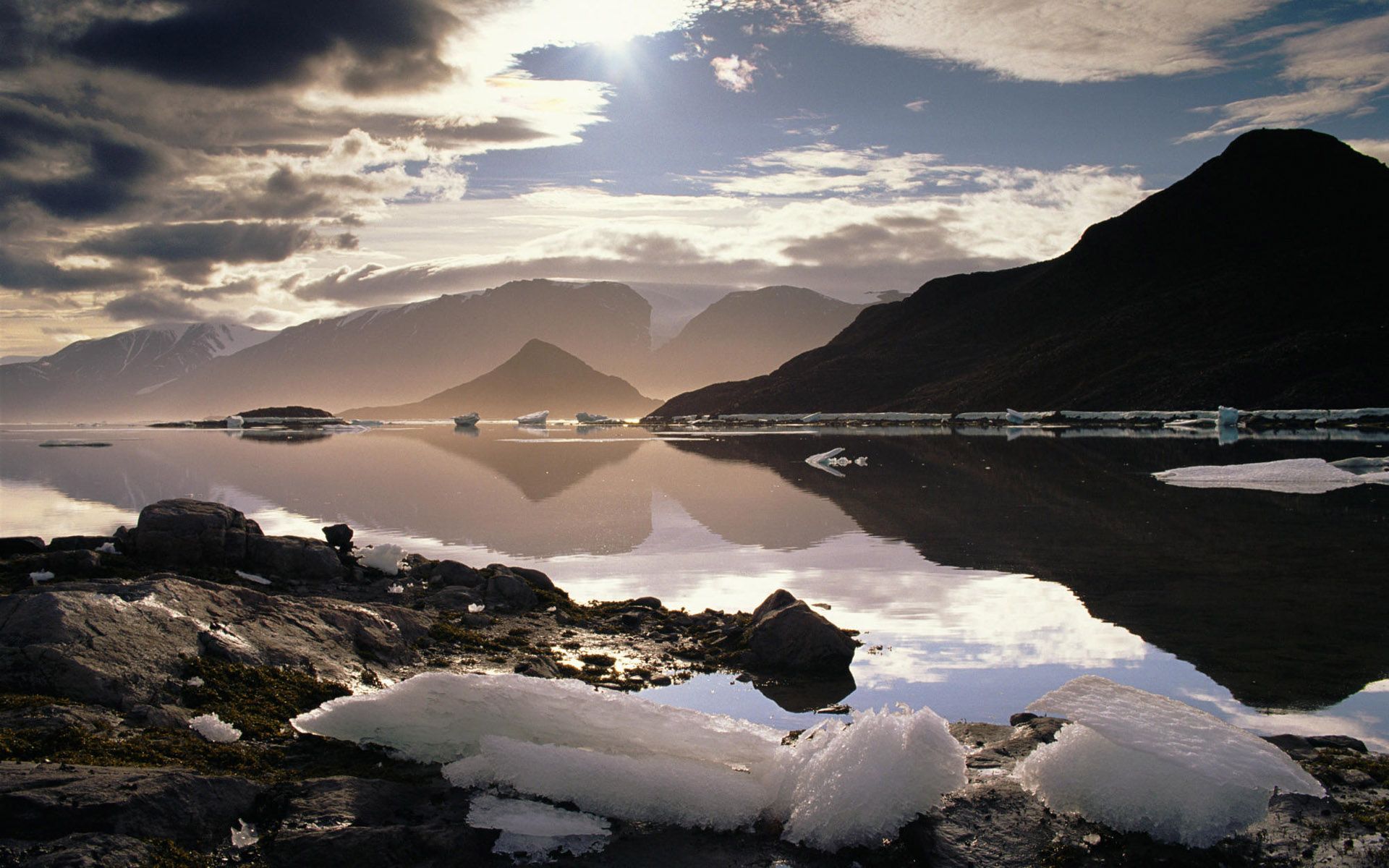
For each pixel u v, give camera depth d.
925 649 10.97
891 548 18.17
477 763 6.49
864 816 5.79
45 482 36.22
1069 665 10.23
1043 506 24.27
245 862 5.09
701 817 6.07
